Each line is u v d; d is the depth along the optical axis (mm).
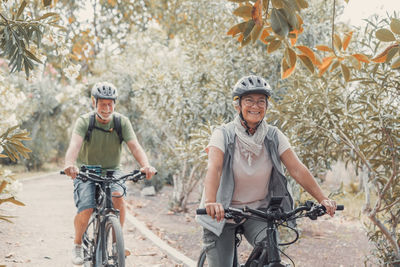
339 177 12773
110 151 4688
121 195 4508
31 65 3906
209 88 7867
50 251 6227
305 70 5855
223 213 2658
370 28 5191
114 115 4656
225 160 3131
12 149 4301
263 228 3113
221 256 3096
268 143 3176
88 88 15547
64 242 6766
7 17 4117
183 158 8055
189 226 8930
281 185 3164
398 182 4992
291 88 5418
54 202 10984
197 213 2699
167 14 13969
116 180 4266
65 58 4770
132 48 14766
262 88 3031
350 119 4949
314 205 2910
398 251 4965
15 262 5637
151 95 10016
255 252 2951
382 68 4629
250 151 3104
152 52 14477
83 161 4723
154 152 14039
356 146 4965
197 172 10602
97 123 4562
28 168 23344
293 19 2531
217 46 8492
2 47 3898
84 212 4441
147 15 14508
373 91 4852
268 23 3016
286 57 2834
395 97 4746
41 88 22797
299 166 3143
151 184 13766
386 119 4641
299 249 6598
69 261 5762
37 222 8242
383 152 4910
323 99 5129
